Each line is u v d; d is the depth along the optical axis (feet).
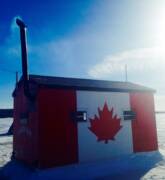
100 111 15.65
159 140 26.71
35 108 13.87
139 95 17.69
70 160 13.99
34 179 12.34
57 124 13.91
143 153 16.85
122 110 16.63
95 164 14.46
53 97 14.02
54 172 13.03
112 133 15.89
